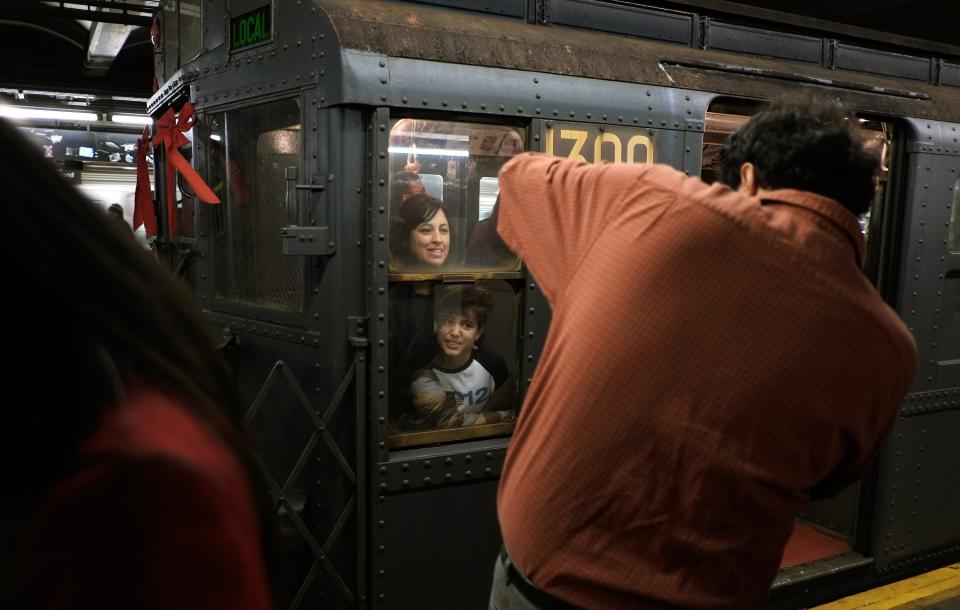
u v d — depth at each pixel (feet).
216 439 1.54
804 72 10.30
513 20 8.77
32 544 1.30
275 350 8.32
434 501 7.94
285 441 8.29
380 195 7.32
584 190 3.95
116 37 18.53
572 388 3.63
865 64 11.27
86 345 1.41
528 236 4.26
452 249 7.91
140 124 24.50
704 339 3.34
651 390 3.41
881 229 11.01
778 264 3.28
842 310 3.26
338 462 7.54
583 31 9.13
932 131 10.73
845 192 3.58
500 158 8.08
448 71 7.56
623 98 8.58
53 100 24.71
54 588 1.31
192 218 10.50
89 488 1.30
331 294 7.49
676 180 3.59
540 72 8.13
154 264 1.79
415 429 7.93
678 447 3.38
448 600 8.16
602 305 3.57
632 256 3.51
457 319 8.00
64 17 17.17
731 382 3.30
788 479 3.38
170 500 1.33
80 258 1.46
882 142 10.89
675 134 8.93
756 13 10.23
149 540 1.32
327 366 7.61
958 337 11.57
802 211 3.48
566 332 3.77
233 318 9.04
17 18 19.13
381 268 7.40
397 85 7.27
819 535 11.93
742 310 3.30
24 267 1.37
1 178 1.38
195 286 10.18
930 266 11.00
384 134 7.26
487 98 7.73
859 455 3.62
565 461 3.63
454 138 7.77
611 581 3.54
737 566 3.52
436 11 8.13
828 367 3.26
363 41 7.23
